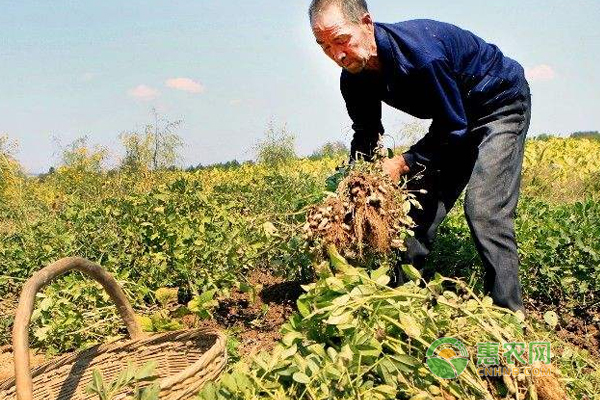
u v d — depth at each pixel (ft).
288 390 7.62
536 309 15.98
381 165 11.96
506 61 12.62
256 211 27.45
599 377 9.64
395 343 7.89
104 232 19.90
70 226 22.70
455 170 13.67
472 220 11.93
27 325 7.26
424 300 8.60
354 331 7.85
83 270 9.09
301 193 27.55
